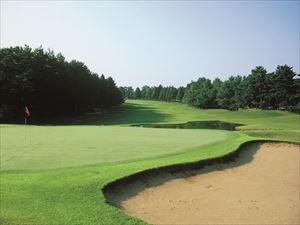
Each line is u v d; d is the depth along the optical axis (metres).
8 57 60.03
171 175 14.90
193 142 23.00
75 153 17.94
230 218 11.48
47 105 64.19
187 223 10.74
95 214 9.53
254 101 104.50
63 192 11.12
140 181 13.50
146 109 103.19
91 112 85.44
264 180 16.39
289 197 14.23
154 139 24.42
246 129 48.47
